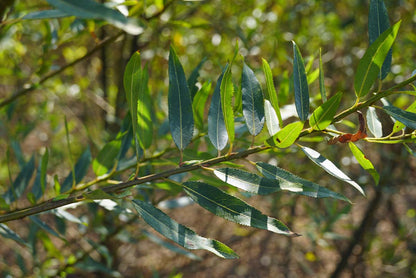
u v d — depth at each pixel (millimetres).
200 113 552
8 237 590
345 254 1463
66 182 608
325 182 1415
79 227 936
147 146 473
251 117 430
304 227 1319
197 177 530
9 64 1064
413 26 1405
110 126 1279
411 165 1524
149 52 1266
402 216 1743
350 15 1579
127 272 1652
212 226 1794
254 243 1895
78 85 1411
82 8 262
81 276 1168
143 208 408
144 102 468
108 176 539
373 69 399
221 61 1250
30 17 338
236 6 1368
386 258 1455
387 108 410
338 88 1434
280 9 1449
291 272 1828
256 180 414
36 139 1856
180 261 1738
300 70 420
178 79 439
